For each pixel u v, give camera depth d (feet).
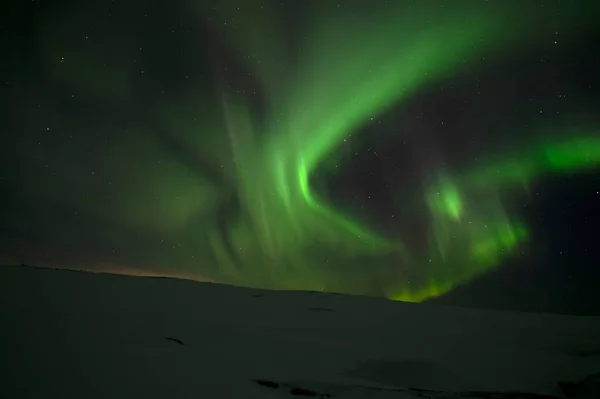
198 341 17.25
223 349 16.49
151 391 11.80
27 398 10.55
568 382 16.12
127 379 12.42
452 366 16.88
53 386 11.40
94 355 14.06
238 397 12.23
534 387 15.51
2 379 11.45
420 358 17.22
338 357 16.92
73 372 12.46
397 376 15.74
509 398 14.55
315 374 14.78
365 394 13.60
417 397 13.83
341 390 13.70
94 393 11.27
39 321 17.30
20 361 12.84
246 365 14.92
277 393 13.07
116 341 15.89
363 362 16.48
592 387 15.93
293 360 16.03
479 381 15.70
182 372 13.50
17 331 15.67
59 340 15.21
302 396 13.14
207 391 12.31
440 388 14.98
